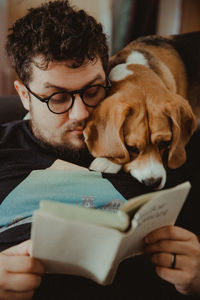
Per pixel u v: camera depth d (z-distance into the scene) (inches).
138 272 35.6
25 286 29.0
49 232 24.3
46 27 37.6
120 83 46.9
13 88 93.1
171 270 30.7
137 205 24.8
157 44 55.5
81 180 39.9
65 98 39.3
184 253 30.4
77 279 34.3
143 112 43.9
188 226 43.6
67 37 36.7
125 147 43.9
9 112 57.2
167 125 44.3
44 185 39.9
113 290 33.5
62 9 41.6
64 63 37.0
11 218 39.2
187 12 85.0
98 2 91.5
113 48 87.1
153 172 42.5
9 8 87.7
